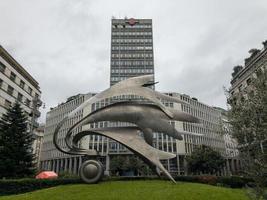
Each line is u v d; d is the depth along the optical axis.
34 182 21.75
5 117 32.22
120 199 15.05
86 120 21.41
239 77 44.56
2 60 42.31
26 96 48.88
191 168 52.81
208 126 77.25
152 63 93.94
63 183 21.77
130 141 20.55
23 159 29.80
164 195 15.63
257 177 10.68
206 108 79.69
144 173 51.88
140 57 94.88
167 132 21.20
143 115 21.19
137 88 21.80
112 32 98.81
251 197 10.91
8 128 30.31
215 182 22.67
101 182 20.28
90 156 21.41
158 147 68.75
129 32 98.88
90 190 17.34
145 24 100.06
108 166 66.75
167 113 21.11
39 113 48.91
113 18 104.44
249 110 11.74
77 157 70.75
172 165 67.62
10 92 44.03
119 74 92.31
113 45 96.81
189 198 15.15
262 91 11.81
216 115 81.62
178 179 22.95
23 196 17.25
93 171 19.80
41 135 99.94
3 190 20.73
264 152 10.91
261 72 12.91
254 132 11.49
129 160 53.78
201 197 15.39
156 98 21.77
